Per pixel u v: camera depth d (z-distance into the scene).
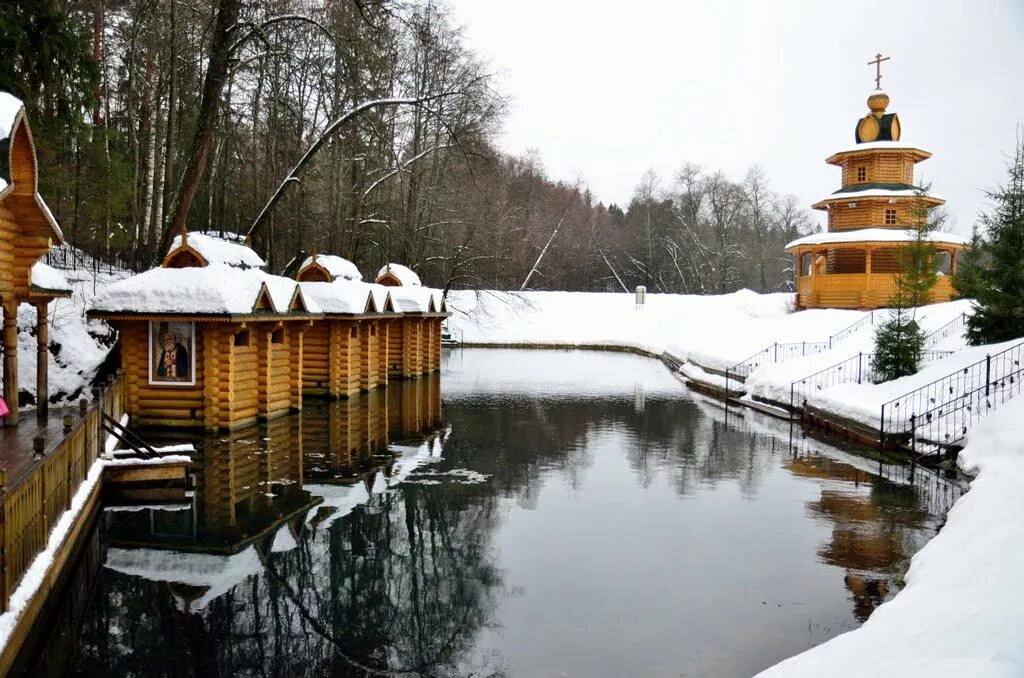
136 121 36.88
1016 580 6.34
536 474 15.96
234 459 15.95
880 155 43.47
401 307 31.97
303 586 9.60
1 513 6.73
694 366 37.94
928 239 32.44
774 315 49.38
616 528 12.21
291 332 21.69
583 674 7.39
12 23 16.75
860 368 23.55
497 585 9.68
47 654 7.78
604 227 87.94
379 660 7.73
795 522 12.59
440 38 34.84
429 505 13.36
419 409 24.53
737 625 8.52
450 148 39.59
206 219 41.31
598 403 27.67
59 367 18.75
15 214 12.15
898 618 6.68
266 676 7.37
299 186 33.00
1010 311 21.25
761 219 92.06
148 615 8.73
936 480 15.71
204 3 26.30
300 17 21.44
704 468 16.81
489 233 51.31
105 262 31.34
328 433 19.33
